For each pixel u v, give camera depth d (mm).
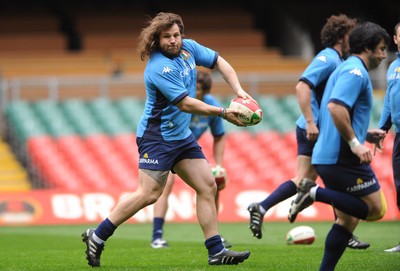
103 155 66625
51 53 90250
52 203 55062
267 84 74625
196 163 24672
